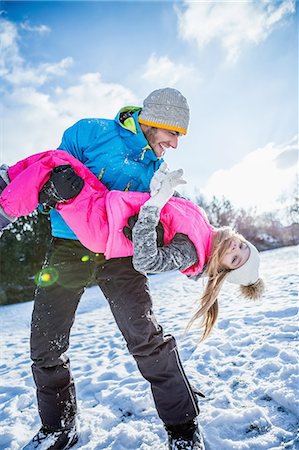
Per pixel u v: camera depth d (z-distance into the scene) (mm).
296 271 7098
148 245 1588
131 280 1809
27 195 1770
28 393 2939
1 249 18078
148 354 1733
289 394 2066
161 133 1993
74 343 4812
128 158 1954
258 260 1993
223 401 2215
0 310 13773
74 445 2031
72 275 1896
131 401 2406
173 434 1769
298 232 35344
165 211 1852
